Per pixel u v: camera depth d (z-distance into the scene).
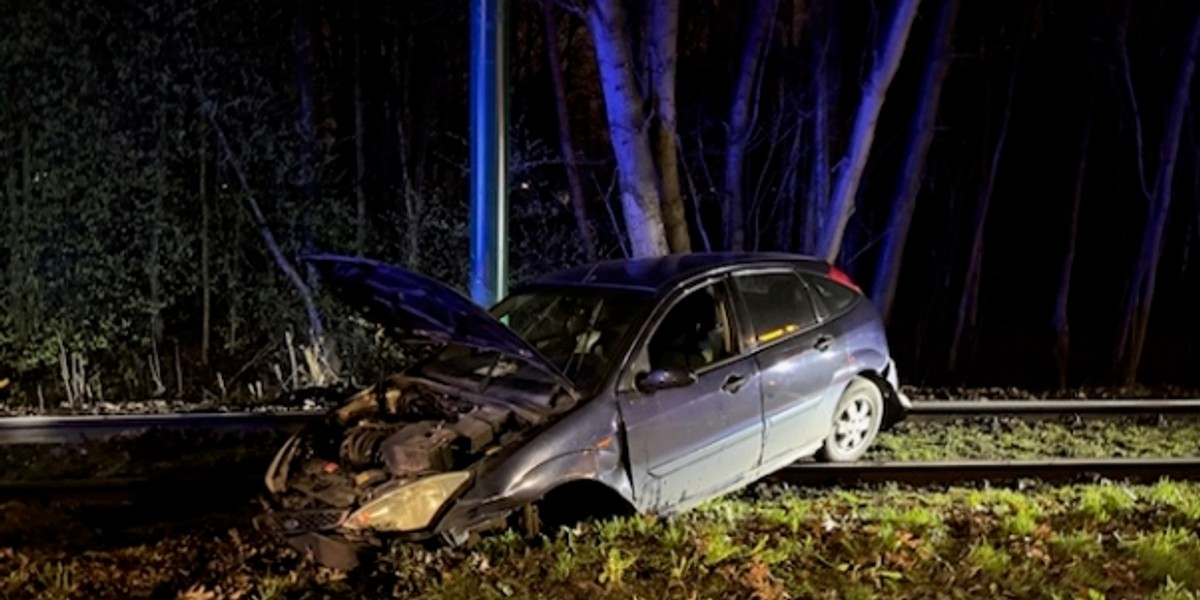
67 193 12.26
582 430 5.57
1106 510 6.41
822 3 13.92
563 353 6.20
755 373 6.48
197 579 5.44
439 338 5.68
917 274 22.78
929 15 16.38
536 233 14.27
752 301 6.77
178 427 8.76
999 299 23.12
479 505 5.22
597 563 5.31
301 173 13.05
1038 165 20.36
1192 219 18.22
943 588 5.11
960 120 17.91
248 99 12.61
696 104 16.25
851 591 5.04
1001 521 6.17
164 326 14.00
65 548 6.22
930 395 10.87
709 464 6.23
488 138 8.12
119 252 12.73
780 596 4.96
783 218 17.08
